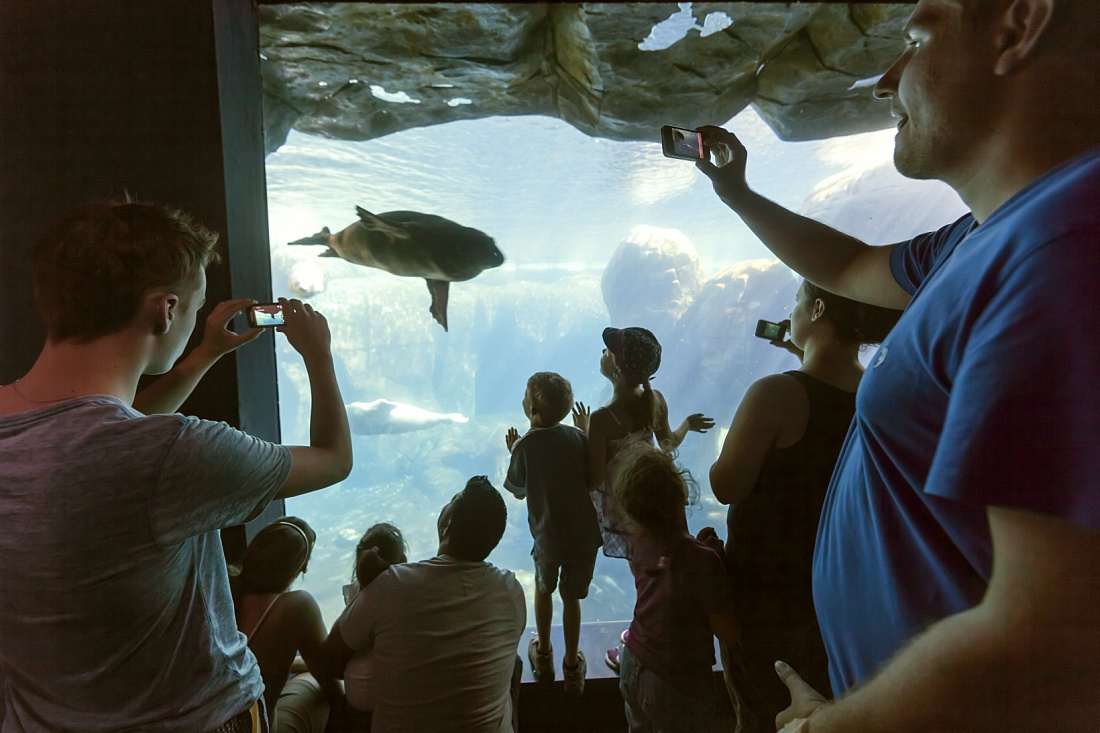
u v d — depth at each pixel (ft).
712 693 6.21
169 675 3.13
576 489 8.00
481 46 11.41
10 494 2.79
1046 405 1.71
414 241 12.20
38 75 6.20
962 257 2.40
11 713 3.03
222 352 4.67
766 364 60.29
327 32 10.80
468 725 5.78
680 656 6.03
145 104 6.27
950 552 2.53
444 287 13.28
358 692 5.98
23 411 2.99
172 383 4.53
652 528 6.25
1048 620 1.63
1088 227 1.72
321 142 31.32
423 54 11.68
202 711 3.29
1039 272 1.79
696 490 7.22
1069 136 2.19
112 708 3.00
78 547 2.76
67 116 6.25
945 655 1.80
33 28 6.15
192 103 6.29
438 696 5.72
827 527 3.56
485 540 6.18
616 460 7.93
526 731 8.11
